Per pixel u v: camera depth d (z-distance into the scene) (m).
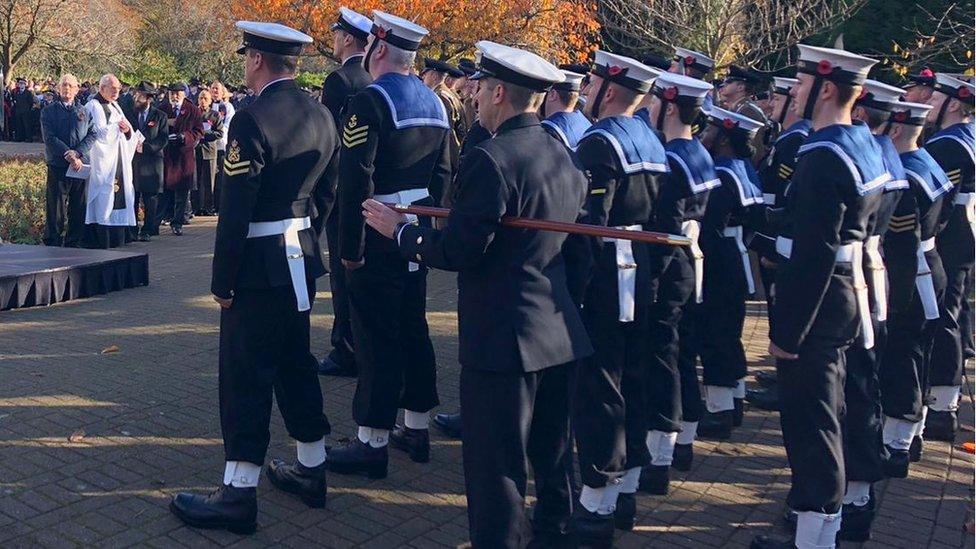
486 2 19.88
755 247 5.23
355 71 5.35
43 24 28.11
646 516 4.34
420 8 19.50
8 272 7.39
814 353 3.62
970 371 7.04
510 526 3.13
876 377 4.12
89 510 3.98
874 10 13.91
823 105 3.61
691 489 4.67
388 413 4.46
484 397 3.15
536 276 3.15
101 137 10.10
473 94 8.98
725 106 7.39
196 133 12.07
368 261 4.31
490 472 3.14
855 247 3.61
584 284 3.41
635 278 3.94
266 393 3.87
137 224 11.28
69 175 10.05
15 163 15.77
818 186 3.46
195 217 13.69
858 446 4.05
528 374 3.14
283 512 4.10
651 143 4.02
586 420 3.91
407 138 4.31
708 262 5.25
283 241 3.80
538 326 3.11
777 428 5.64
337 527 4.00
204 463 4.51
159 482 4.27
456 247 3.04
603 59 4.09
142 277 8.50
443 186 4.67
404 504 4.26
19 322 6.95
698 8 14.11
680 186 4.32
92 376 5.69
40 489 4.14
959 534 4.28
